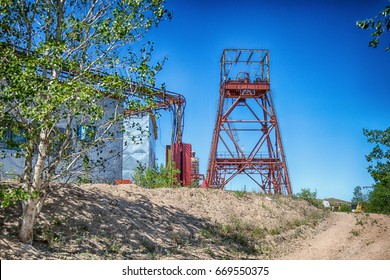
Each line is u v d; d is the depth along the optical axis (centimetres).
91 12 1350
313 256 1788
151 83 1233
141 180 2722
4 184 1431
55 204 1518
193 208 2117
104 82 1147
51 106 1021
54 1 1342
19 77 1037
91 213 1560
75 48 1248
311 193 3800
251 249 1828
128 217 1666
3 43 1211
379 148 2031
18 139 1499
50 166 1222
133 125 1397
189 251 1558
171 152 3422
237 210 2356
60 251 1232
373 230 2464
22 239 1191
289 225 2444
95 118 1091
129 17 1229
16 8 1280
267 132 5794
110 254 1313
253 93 5819
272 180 5791
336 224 2822
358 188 5181
